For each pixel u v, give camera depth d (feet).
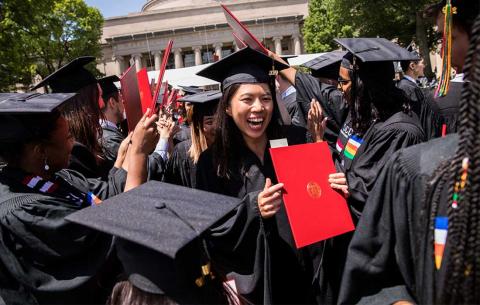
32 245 5.75
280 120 8.72
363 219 4.57
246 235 6.97
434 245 3.65
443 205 3.60
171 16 197.57
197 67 36.52
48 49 107.34
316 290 7.73
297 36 191.11
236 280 7.22
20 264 5.79
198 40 195.83
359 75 8.22
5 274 6.05
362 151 7.96
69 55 127.44
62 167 6.93
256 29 190.70
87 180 7.96
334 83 14.60
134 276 4.82
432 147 4.06
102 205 5.31
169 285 4.70
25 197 5.95
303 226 6.57
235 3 193.57
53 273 5.92
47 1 63.52
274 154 6.84
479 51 3.13
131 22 199.72
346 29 105.29
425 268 3.75
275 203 6.69
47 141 6.44
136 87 9.64
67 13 123.24
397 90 8.39
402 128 7.43
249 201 6.91
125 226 4.79
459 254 3.25
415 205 3.95
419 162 4.03
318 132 8.73
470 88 3.21
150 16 198.80
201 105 11.17
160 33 195.11
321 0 118.52
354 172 7.82
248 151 8.18
